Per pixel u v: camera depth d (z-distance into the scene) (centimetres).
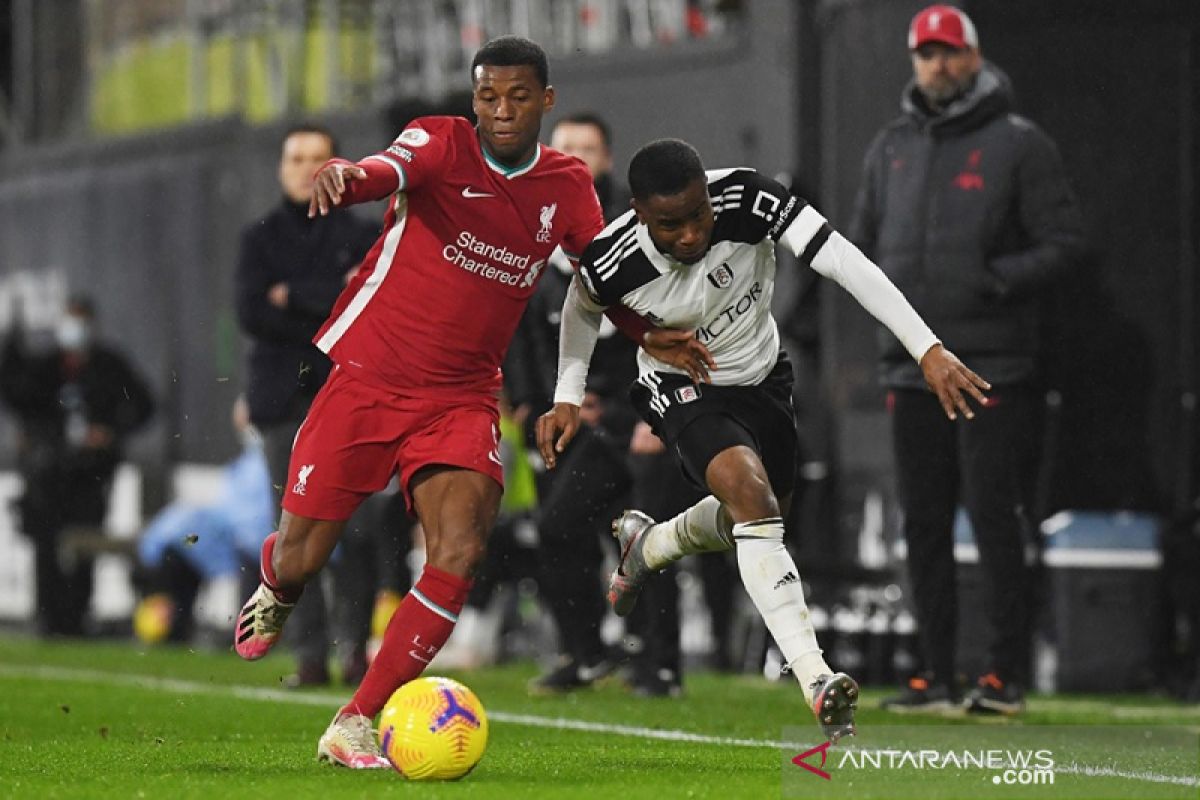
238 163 5091
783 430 2064
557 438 2084
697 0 4459
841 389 3869
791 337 3922
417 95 4859
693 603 4178
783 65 4122
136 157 5378
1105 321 3675
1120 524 3469
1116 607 3438
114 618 5209
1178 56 3697
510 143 1886
